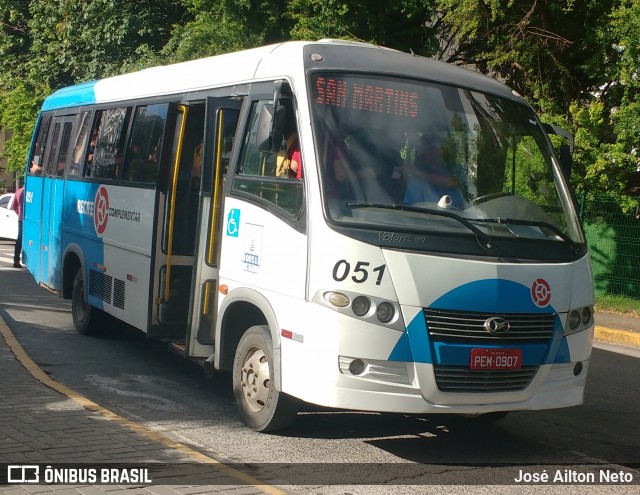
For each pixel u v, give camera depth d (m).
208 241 7.88
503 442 7.43
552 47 17.86
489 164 7.08
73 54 30.53
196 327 7.95
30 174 14.23
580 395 6.95
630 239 17.45
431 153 6.87
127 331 12.00
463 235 6.47
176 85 9.20
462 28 17.67
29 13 35.97
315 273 6.32
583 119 16.48
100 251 10.62
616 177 16.80
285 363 6.61
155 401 8.24
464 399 6.35
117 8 28.02
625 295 17.52
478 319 6.36
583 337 6.95
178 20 28.48
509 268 6.50
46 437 6.41
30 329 11.79
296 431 7.35
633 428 8.15
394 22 19.98
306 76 6.84
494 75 19.73
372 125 6.81
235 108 7.84
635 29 15.36
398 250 6.26
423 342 6.22
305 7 20.25
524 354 6.52
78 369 9.50
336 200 6.41
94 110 11.49
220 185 7.88
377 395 6.19
